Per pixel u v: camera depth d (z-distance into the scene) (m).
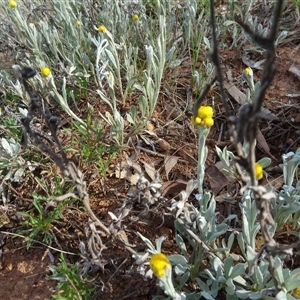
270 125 2.05
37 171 1.97
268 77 0.75
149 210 1.58
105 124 2.16
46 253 1.69
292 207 1.46
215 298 1.43
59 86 2.33
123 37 2.38
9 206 1.84
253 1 2.64
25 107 2.30
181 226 1.50
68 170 1.11
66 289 1.44
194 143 2.03
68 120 2.20
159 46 1.92
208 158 1.95
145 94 1.92
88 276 1.58
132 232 1.67
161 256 1.07
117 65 2.07
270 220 0.96
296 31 2.55
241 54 2.50
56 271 1.60
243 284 1.36
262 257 1.31
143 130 2.06
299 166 1.84
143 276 1.40
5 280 1.68
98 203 1.82
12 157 1.87
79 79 2.29
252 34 0.74
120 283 1.54
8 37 2.55
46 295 1.59
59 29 2.65
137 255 1.35
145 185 1.44
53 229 1.73
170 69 2.35
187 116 2.16
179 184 1.81
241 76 2.35
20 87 2.12
